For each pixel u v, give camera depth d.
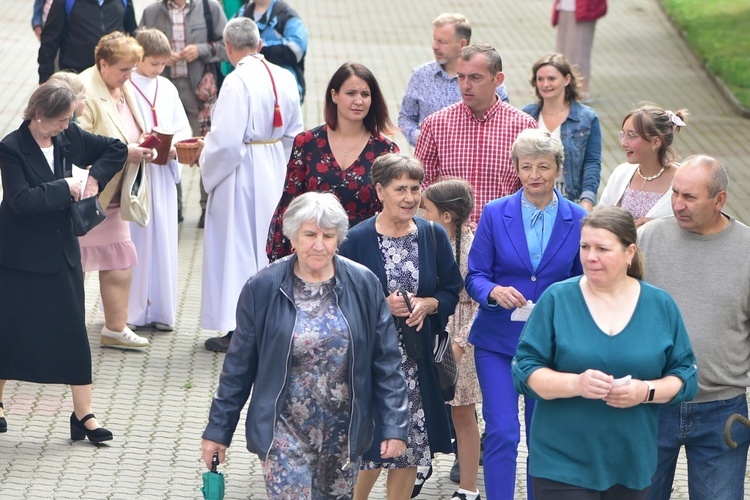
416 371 22.56
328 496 20.39
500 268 23.66
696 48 77.75
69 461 26.67
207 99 44.56
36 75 63.47
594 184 33.00
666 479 21.94
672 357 18.88
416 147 29.78
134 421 29.03
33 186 25.86
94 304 37.25
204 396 30.83
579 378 18.36
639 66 74.75
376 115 26.89
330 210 19.27
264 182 33.81
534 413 19.39
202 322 34.12
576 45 65.56
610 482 19.00
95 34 42.41
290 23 43.47
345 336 19.66
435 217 24.52
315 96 63.06
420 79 35.19
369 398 19.97
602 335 18.75
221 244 33.81
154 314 35.47
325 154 26.88
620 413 18.73
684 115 27.28
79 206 26.39
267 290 19.67
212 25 44.28
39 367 26.77
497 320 23.44
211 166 33.28
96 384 31.23
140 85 34.75
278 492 19.66
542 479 19.14
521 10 91.31
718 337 20.91
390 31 82.00
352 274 19.94
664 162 26.28
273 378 19.58
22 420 28.89
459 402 24.78
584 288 19.11
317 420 19.86
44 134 25.88
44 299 26.58
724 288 20.81
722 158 55.78
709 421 21.22
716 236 20.94
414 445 22.47
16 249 26.36
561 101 33.28
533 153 23.05
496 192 28.91
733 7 88.25
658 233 21.34
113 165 27.89
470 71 28.28
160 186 34.91
